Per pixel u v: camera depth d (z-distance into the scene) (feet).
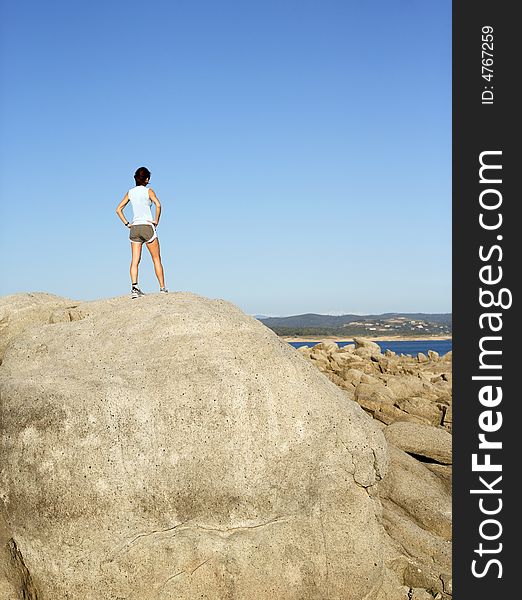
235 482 20.33
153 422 20.22
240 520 20.43
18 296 29.17
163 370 21.17
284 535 20.62
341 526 21.22
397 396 50.98
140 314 23.44
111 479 19.61
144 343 22.26
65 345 22.98
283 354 21.98
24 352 23.26
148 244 29.40
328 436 21.24
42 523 19.47
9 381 21.06
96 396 20.07
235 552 20.17
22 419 19.80
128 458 19.80
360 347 105.70
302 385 21.50
